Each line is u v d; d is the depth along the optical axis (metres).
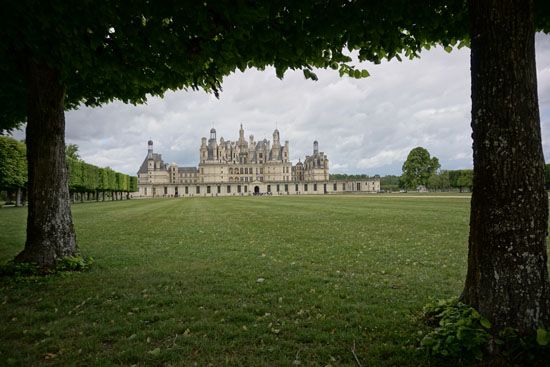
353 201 43.09
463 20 5.63
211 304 5.51
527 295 3.57
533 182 3.55
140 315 5.07
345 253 9.51
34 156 7.61
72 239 8.10
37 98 7.49
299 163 151.75
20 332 4.56
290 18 5.30
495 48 3.56
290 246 10.73
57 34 5.55
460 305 3.99
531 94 3.57
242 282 6.79
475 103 3.76
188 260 8.91
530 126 3.55
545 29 5.61
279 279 6.95
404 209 25.50
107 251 10.23
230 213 25.92
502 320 3.61
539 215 3.58
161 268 8.04
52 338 4.36
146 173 143.12
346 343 4.13
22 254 7.59
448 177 93.00
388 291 6.07
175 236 13.48
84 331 4.57
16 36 5.70
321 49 5.96
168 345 4.14
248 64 6.53
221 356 3.85
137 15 5.40
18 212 28.19
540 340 3.29
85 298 5.88
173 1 4.75
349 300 5.64
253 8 4.75
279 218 20.67
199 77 7.54
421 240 11.37
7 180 36.16
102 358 3.83
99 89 9.32
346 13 5.15
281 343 4.15
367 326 4.58
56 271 7.48
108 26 5.61
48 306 5.54
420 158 84.44
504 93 3.54
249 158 141.00
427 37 5.93
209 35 5.65
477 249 3.86
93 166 58.53
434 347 3.60
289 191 128.12
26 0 4.81
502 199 3.59
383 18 5.35
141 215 24.97
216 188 127.88
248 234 13.71
